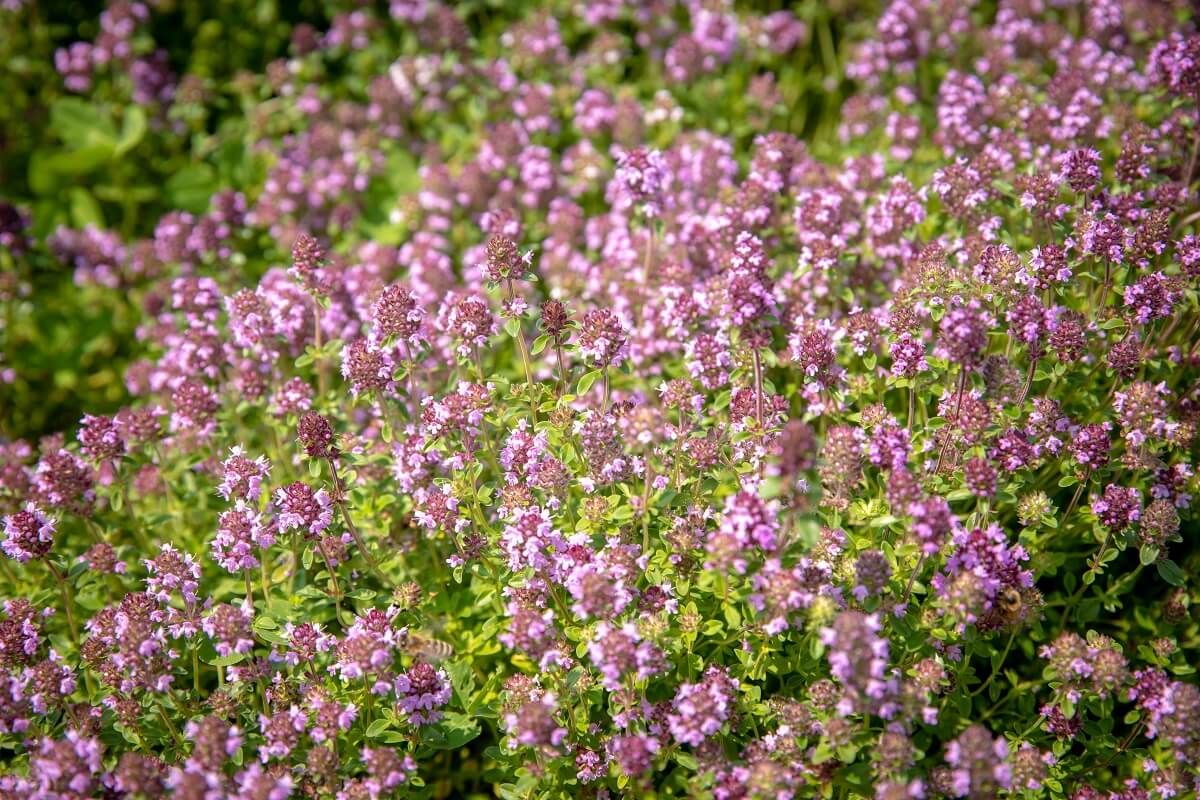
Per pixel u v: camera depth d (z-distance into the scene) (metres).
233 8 1.25
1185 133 1.00
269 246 1.12
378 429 0.97
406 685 0.88
